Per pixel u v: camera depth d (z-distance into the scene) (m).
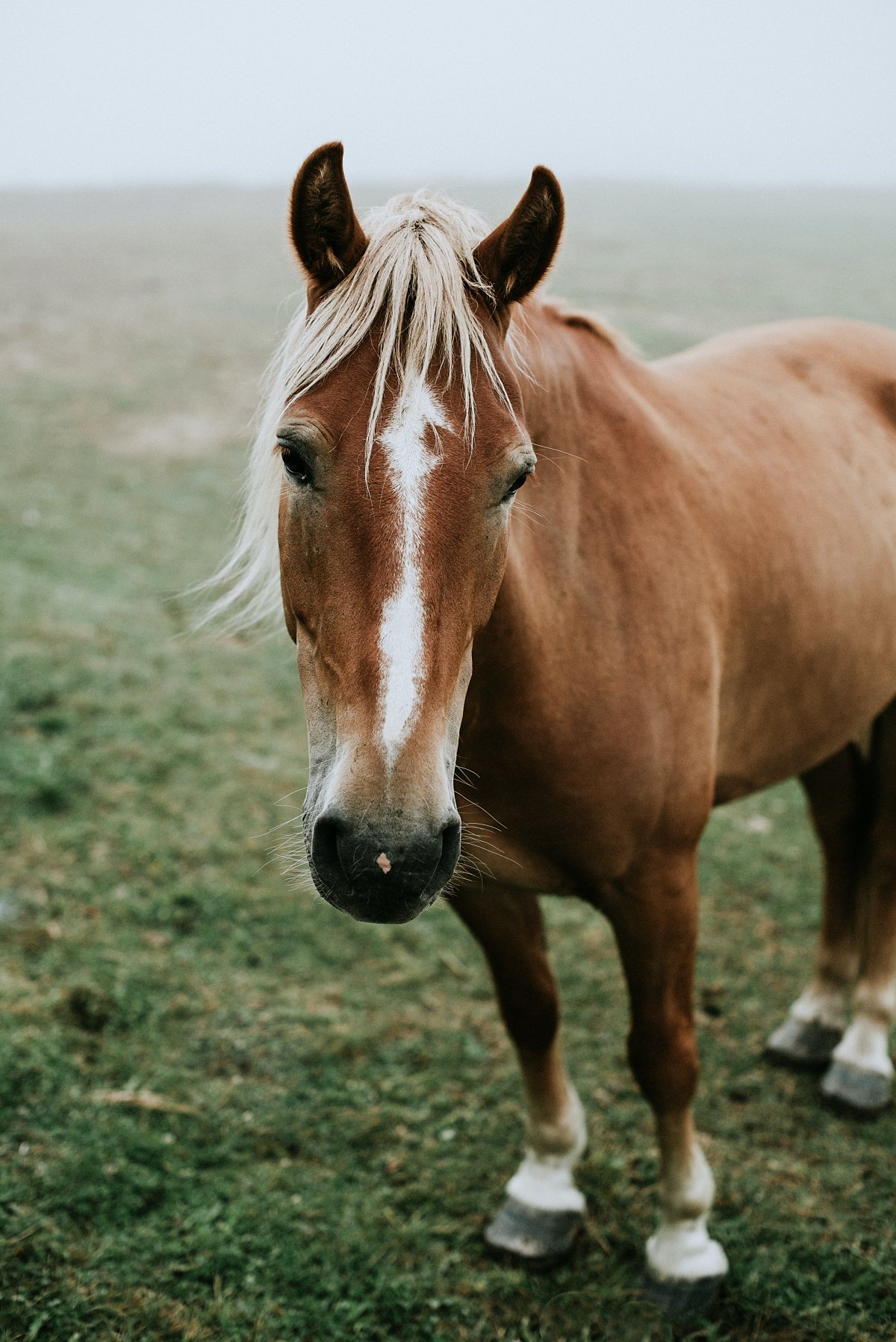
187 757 4.56
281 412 1.71
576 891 2.21
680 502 2.22
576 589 2.00
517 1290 2.40
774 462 2.55
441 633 1.52
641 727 2.04
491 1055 3.10
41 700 4.82
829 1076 3.00
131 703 4.93
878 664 2.77
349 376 1.57
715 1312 2.37
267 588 2.16
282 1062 3.02
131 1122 2.72
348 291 1.62
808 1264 2.46
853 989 3.21
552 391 2.03
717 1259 2.41
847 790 3.08
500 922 2.31
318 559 1.58
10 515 7.38
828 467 2.69
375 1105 2.89
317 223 1.66
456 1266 2.45
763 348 2.95
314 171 1.62
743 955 3.59
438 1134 2.81
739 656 2.37
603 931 3.69
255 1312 2.27
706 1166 2.44
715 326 12.66
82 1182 2.54
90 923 3.49
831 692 2.66
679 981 2.24
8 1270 2.29
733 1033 3.24
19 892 3.61
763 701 2.50
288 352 1.76
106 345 12.52
